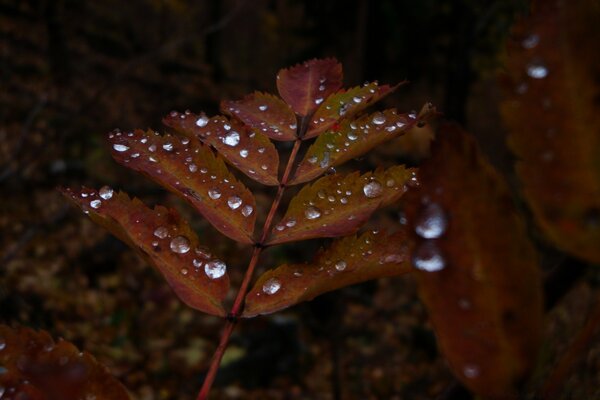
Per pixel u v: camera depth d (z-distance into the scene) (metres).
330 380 0.93
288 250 1.18
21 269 1.01
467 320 0.07
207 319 1.05
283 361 0.95
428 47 1.53
